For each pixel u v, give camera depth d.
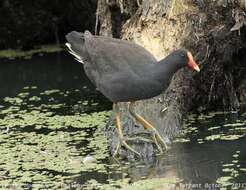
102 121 13.12
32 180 10.08
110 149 11.30
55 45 21.98
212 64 13.33
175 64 10.54
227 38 13.22
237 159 10.51
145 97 10.75
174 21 12.95
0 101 15.27
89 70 11.40
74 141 11.93
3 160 11.05
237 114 13.20
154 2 13.11
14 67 19.19
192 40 12.95
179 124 12.35
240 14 12.78
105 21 14.59
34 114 13.88
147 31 12.88
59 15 21.59
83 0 20.56
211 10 13.02
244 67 13.75
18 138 12.24
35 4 21.48
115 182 9.80
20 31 21.55
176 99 12.70
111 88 10.83
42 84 16.91
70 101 14.97
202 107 13.62
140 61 10.70
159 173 10.12
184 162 10.54
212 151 10.98
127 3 14.35
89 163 10.74
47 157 11.12
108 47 11.05
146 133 11.56
